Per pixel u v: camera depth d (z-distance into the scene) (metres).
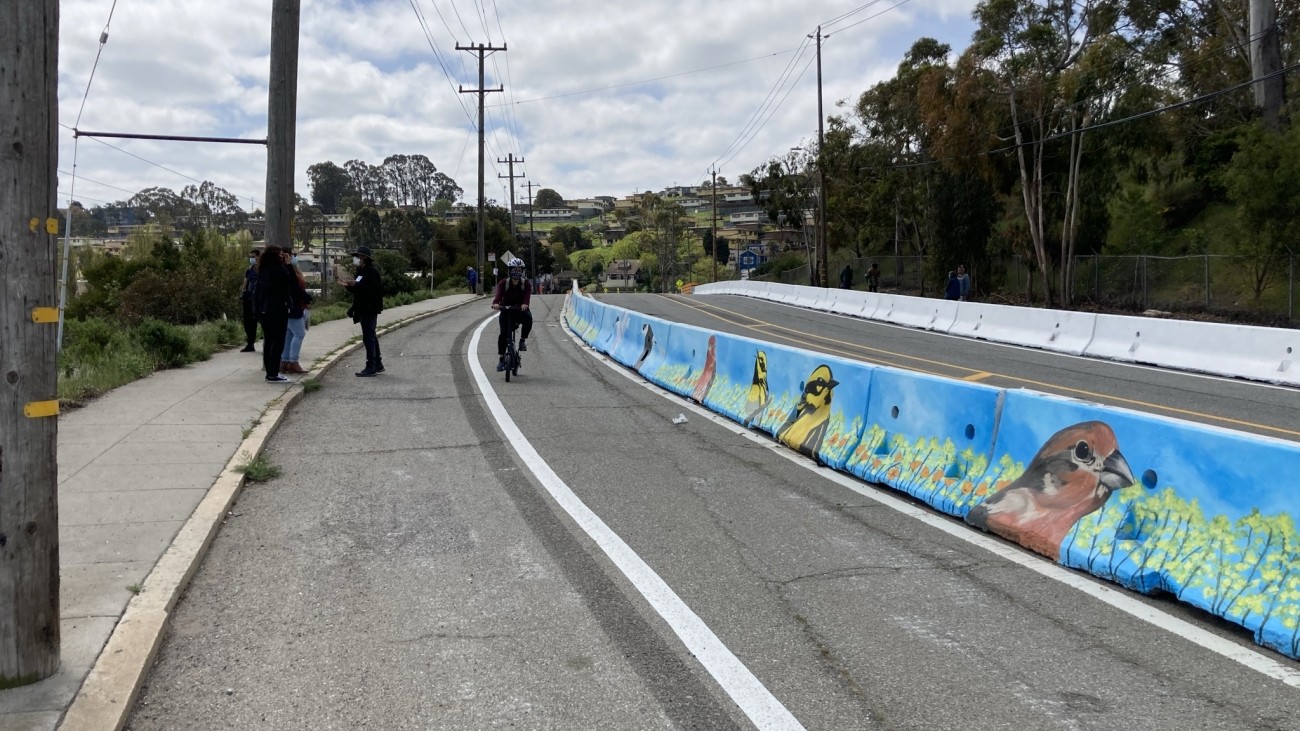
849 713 3.89
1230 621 4.64
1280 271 26.42
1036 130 33.88
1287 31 34.22
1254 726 3.74
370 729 3.76
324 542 6.21
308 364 15.00
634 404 12.26
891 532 6.49
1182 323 16.73
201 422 9.66
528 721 3.83
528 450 9.20
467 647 4.56
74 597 4.88
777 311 34.88
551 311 35.47
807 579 5.52
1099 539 5.59
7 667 3.83
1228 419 11.23
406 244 87.56
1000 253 41.78
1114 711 3.88
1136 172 36.62
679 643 4.60
